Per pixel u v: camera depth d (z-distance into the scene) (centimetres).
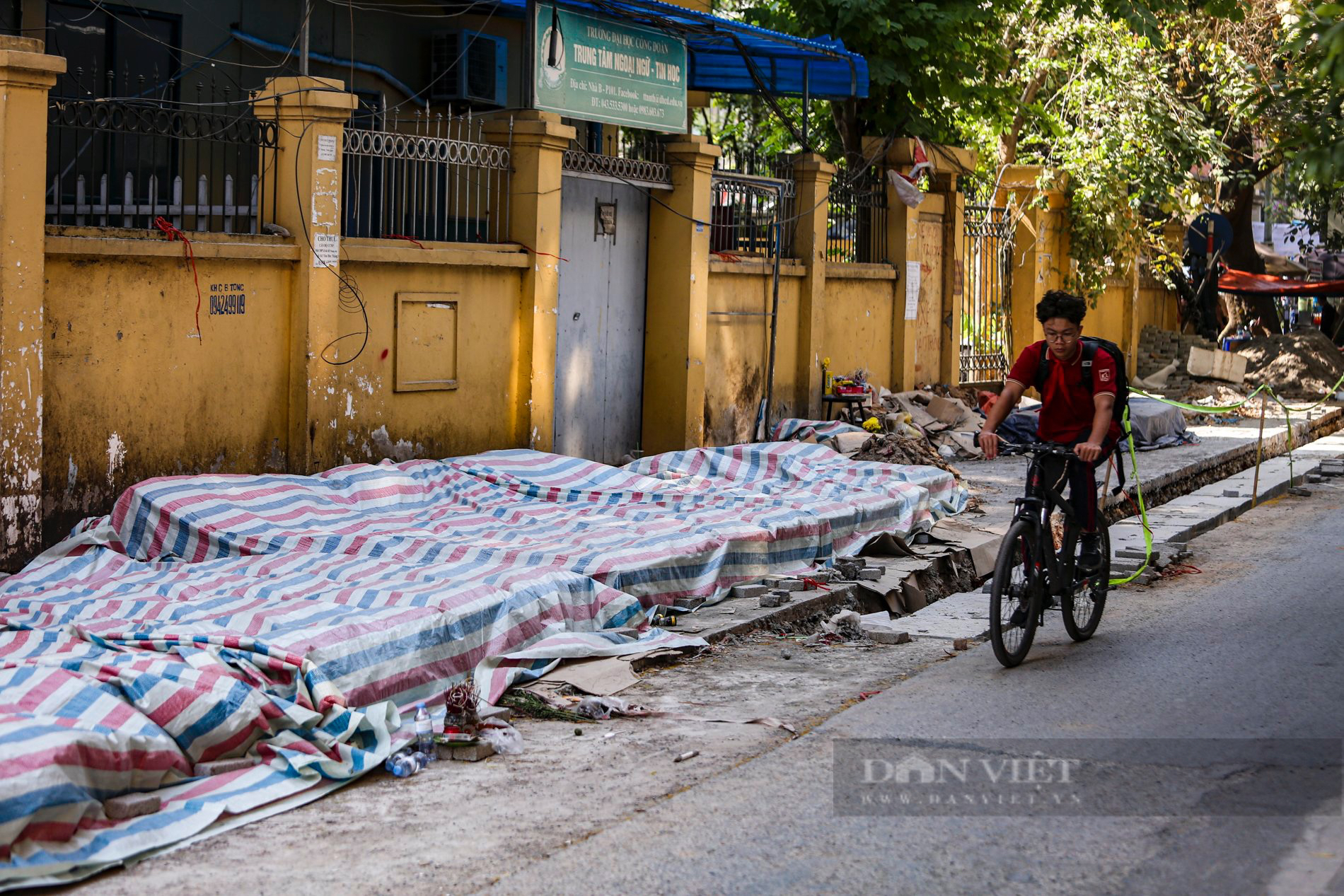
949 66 1620
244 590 693
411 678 610
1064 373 705
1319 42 623
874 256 1647
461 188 1210
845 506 970
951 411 1619
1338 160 675
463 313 1077
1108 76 1953
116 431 832
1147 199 2103
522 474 1031
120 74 1115
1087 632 749
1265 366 2523
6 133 740
